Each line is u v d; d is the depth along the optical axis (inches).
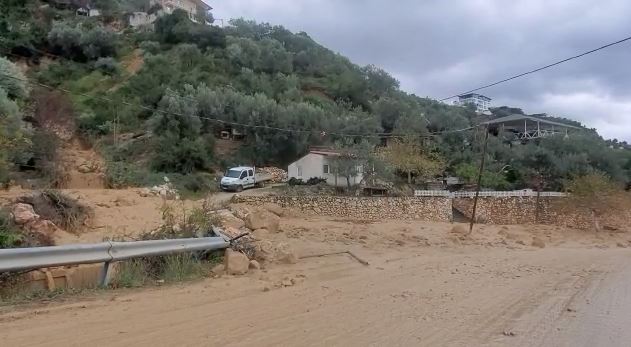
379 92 3393.2
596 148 2498.8
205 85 2503.7
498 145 2495.1
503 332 265.3
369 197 1562.5
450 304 337.7
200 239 458.0
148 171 1747.0
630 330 278.2
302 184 1893.5
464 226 1295.5
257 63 3102.9
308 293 362.0
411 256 650.2
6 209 534.0
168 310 289.3
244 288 370.6
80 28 2977.4
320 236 836.6
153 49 3026.6
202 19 3897.6
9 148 1103.6
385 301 341.7
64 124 2078.0
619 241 1337.4
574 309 334.0
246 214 828.6
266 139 2295.8
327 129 2373.3
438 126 2564.0
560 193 1903.3
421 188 2031.3
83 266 418.6
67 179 1400.1
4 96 1316.4
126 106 2417.6
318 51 3700.8
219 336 235.6
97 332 236.1
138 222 777.6
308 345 227.0
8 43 2716.5
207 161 2014.0
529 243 1002.1
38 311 275.7
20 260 306.0
